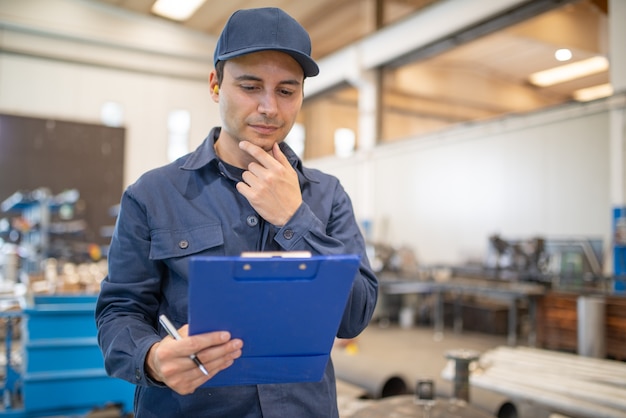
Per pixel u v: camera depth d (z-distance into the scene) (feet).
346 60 28.19
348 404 8.98
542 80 22.67
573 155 19.42
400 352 15.78
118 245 2.90
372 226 28.09
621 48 16.76
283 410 2.81
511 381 8.45
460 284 18.76
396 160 26.99
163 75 29.76
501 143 22.08
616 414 6.97
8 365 9.46
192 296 2.05
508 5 20.02
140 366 2.41
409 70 27.73
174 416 2.78
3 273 14.75
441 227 24.73
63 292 10.64
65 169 26.68
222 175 3.00
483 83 24.94
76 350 9.02
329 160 31.45
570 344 15.38
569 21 20.02
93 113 28.02
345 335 3.01
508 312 19.61
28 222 16.06
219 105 2.89
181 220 2.90
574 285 16.16
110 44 27.96
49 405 8.79
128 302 2.83
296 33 2.71
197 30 29.84
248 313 2.18
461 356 7.70
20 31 25.99
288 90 2.79
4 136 25.52
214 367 2.22
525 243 17.10
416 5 24.76
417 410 6.41
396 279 21.49
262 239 2.93
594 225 18.69
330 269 2.19
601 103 17.51
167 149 29.89
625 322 13.50
